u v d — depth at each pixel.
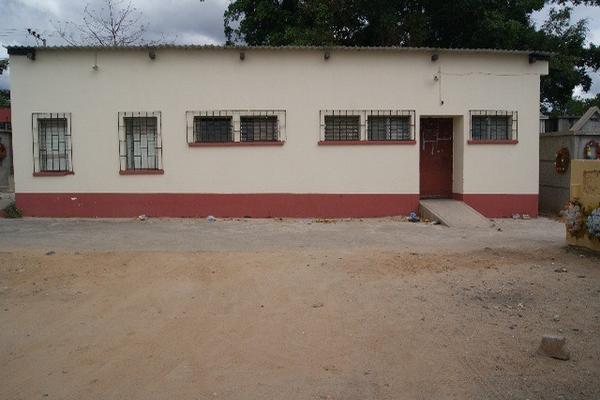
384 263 7.26
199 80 12.16
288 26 17.47
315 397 3.69
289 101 12.25
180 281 6.46
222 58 12.14
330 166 12.38
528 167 12.81
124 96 12.17
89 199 12.29
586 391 3.72
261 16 18.08
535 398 3.64
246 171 12.30
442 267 7.02
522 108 12.74
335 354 4.39
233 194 12.32
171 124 12.21
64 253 7.77
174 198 12.30
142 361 4.31
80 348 4.58
